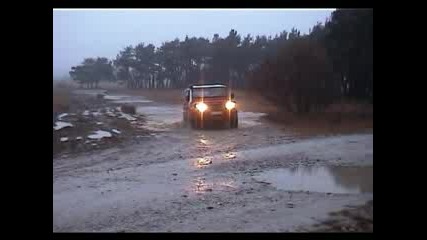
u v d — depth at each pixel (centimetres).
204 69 7712
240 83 6869
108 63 10456
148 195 859
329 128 1847
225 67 6981
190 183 956
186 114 2180
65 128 1930
